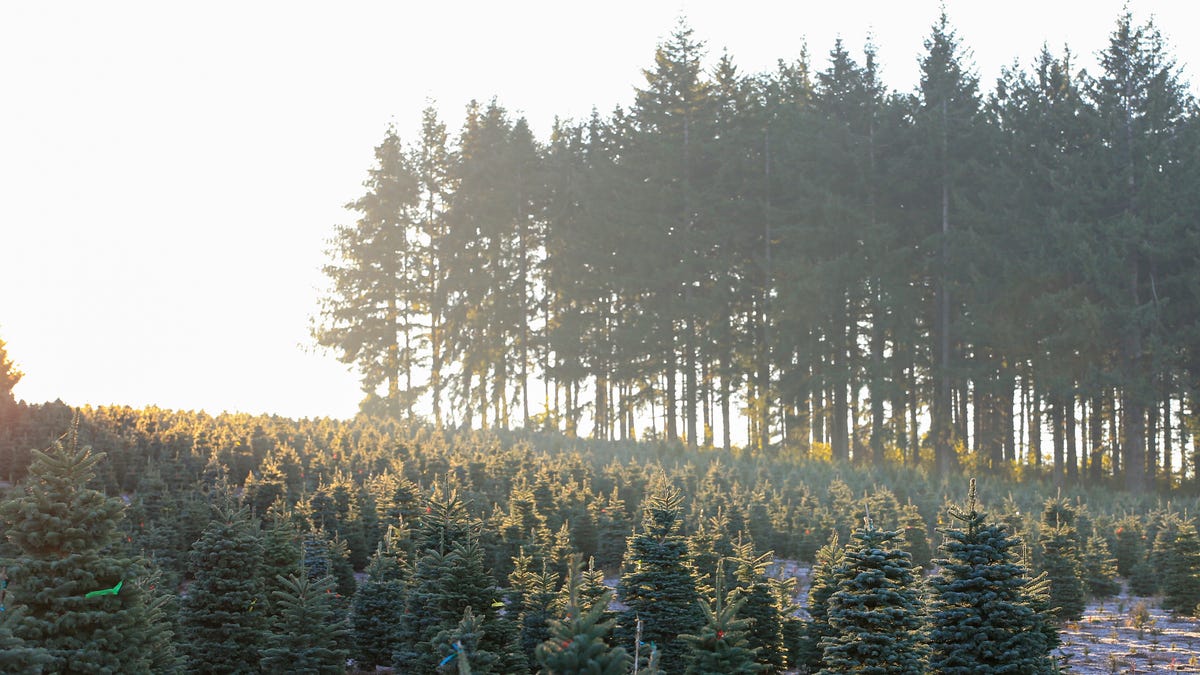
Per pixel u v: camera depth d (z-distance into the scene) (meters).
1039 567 35.31
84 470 17.89
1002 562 20.75
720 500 43.75
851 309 81.00
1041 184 78.69
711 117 88.88
